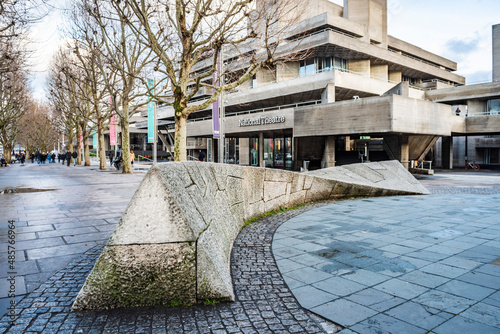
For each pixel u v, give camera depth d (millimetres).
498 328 2576
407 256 4461
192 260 3068
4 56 10133
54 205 8805
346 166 11906
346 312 2867
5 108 25266
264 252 4684
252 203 7094
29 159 66312
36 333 2527
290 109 28859
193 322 2709
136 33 13203
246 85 39938
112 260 2992
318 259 4363
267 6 13438
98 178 17953
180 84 11555
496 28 40875
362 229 6125
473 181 17797
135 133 76750
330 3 38438
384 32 40250
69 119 38125
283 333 2543
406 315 2805
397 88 27484
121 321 2729
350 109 23000
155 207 3094
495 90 33594
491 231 5895
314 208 8648
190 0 10672
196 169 4215
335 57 34656
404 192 11461
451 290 3326
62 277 3701
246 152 43219
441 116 24156
